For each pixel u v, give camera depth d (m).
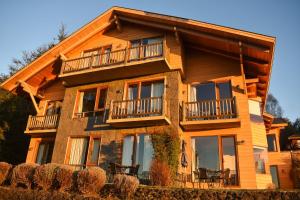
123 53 15.66
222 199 7.71
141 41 15.98
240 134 12.50
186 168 12.67
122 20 16.80
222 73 14.13
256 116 14.84
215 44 13.84
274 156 19.88
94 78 15.63
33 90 18.38
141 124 13.13
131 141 13.20
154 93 14.08
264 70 13.43
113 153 13.27
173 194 8.25
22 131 24.20
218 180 11.98
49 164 10.06
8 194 10.13
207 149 12.85
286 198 7.16
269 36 11.57
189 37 14.52
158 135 12.19
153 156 12.12
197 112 13.66
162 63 13.64
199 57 15.09
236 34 12.25
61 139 15.09
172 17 14.12
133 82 14.80
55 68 18.03
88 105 15.67
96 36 17.62
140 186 8.84
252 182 11.41
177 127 12.60
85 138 14.61
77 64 16.33
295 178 18.20
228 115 12.41
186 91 14.38
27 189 10.00
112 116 13.54
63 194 8.95
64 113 15.88
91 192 8.87
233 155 12.30
